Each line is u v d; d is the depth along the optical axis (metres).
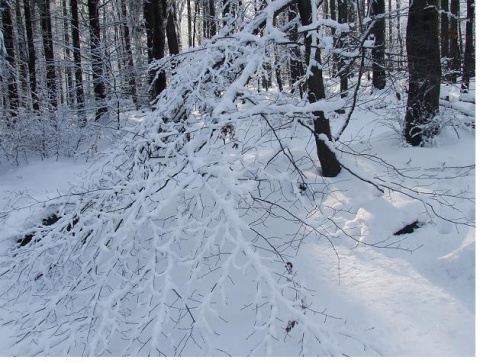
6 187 8.27
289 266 4.22
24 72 14.47
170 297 4.55
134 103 11.68
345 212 5.57
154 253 3.76
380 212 5.38
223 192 4.06
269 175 4.22
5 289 5.20
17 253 5.03
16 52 16.23
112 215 4.14
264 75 5.41
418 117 7.30
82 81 12.22
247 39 5.02
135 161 4.66
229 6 6.98
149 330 4.21
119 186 4.32
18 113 11.10
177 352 3.91
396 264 4.70
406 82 7.63
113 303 3.74
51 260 4.89
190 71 5.39
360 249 5.00
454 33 15.55
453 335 3.64
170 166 4.66
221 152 4.34
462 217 5.28
